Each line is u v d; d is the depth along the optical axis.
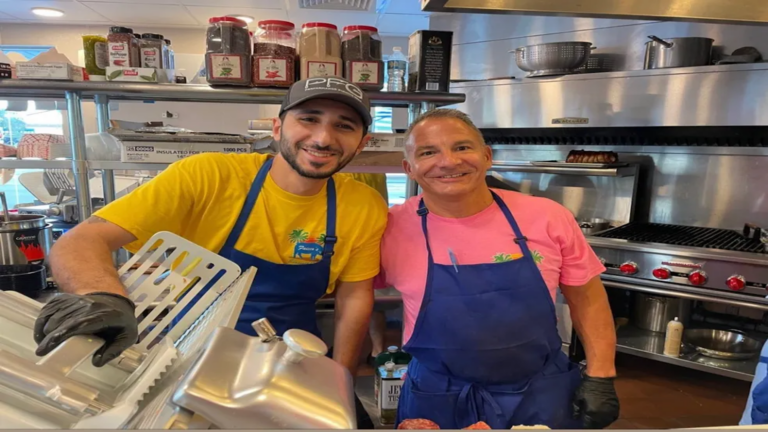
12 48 4.23
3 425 0.38
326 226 1.14
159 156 1.45
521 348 1.10
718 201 2.49
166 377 0.49
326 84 0.99
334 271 1.18
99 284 0.76
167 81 1.55
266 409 0.39
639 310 2.45
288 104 1.00
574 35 2.83
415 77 1.65
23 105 2.21
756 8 1.37
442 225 1.18
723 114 2.27
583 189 2.81
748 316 2.39
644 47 2.64
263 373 0.42
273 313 1.12
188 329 0.74
